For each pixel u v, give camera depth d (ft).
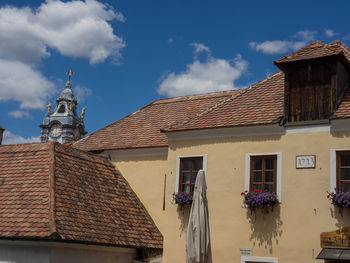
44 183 48.57
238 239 46.93
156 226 55.98
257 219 46.39
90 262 46.60
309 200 44.50
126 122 68.39
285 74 48.83
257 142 48.44
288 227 44.83
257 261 45.50
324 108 46.19
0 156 56.08
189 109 66.08
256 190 46.32
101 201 52.42
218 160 50.06
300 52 49.14
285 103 48.06
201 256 40.83
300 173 45.55
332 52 46.93
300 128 46.60
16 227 43.62
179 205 51.03
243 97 54.19
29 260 43.62
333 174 44.01
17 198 47.62
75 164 55.01
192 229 41.65
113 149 61.82
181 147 52.80
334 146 44.60
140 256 52.03
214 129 50.78
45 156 53.06
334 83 46.26
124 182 59.77
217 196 49.14
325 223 43.32
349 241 41.34
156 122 65.67
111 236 48.14
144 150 60.03
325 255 41.42
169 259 50.49
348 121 44.29
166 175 56.90
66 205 46.88
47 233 41.86
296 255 43.86
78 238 43.75
